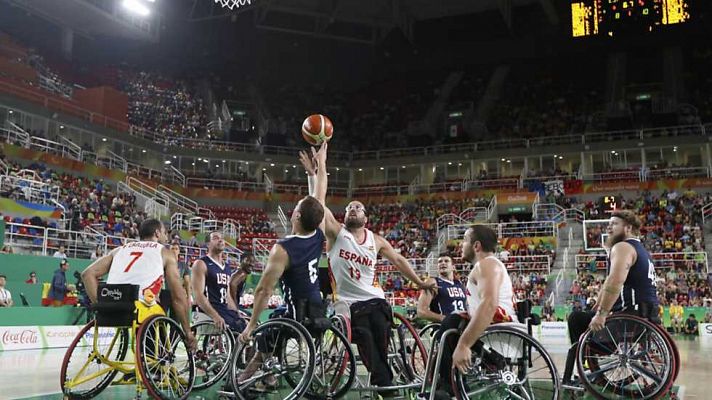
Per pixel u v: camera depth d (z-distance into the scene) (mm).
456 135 43875
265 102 48438
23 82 30547
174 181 35312
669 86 42969
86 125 31953
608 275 5324
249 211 35406
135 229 24344
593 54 48469
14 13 37156
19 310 12875
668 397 5609
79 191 26203
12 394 5957
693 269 24484
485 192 35156
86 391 5621
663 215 29656
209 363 6605
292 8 44781
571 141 37594
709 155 34500
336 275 5340
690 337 20062
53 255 18594
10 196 20062
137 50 45219
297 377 5863
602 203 31453
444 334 4430
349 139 46562
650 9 44438
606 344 5379
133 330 4992
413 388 5414
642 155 35812
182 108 41250
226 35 48844
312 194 5566
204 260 7137
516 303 4848
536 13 48312
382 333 5238
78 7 35812
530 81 48094
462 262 26812
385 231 33844
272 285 4754
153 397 5117
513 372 4391
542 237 27719
